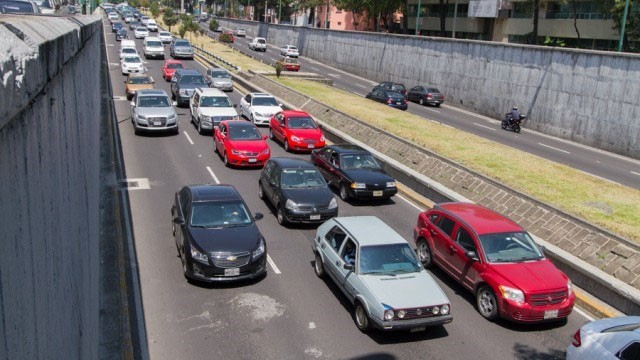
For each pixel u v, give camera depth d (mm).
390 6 67812
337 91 41094
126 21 92375
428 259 13203
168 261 12484
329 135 27469
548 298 10445
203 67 49875
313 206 15172
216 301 10852
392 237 11367
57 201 3746
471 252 11555
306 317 10484
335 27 95188
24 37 2660
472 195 17875
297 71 56219
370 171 18594
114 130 25609
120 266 11945
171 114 25125
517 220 15680
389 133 24719
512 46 39281
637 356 7559
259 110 29422
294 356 9148
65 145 4473
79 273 5359
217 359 8906
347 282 10703
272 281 11961
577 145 33188
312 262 13125
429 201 18469
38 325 2754
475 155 22156
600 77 32312
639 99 29953
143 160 21047
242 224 12438
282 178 16094
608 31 43844
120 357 8633
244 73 46531
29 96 2539
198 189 13508
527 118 38125
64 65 4434
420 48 50594
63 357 3664
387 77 56125
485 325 10750
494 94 41344
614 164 27812
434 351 9656
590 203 16641
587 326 8484
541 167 20938
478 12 56438
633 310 11109
